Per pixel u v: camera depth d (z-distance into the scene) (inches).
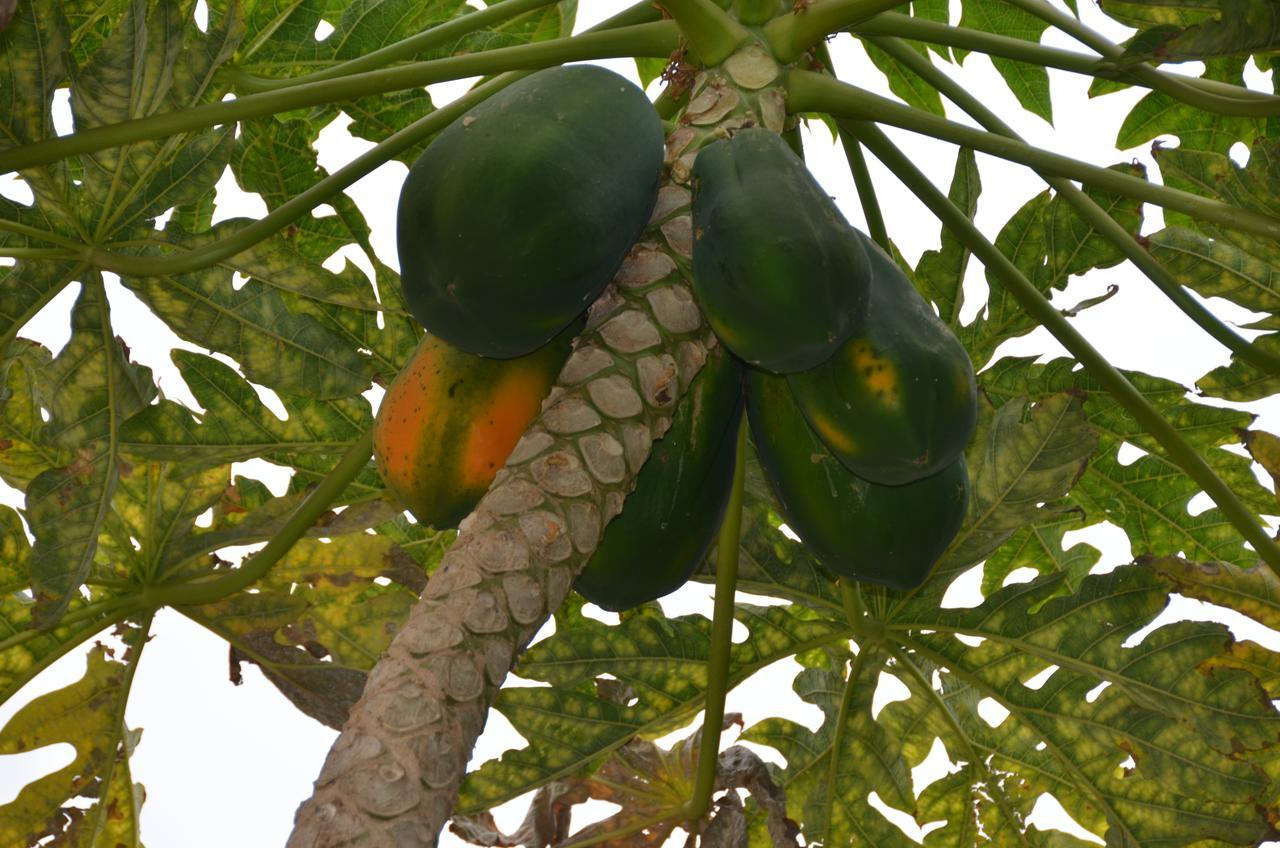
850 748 379.6
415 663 193.0
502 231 225.9
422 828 181.2
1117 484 400.5
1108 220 339.3
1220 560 398.9
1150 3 292.0
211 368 352.2
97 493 313.0
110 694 355.3
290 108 295.9
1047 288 374.6
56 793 354.9
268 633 357.1
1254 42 278.4
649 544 271.1
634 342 235.0
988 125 362.0
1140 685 347.6
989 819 379.9
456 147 234.1
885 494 278.7
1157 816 354.6
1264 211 324.5
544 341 247.8
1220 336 330.0
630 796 364.2
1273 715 335.0
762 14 300.0
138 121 286.7
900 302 267.9
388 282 364.2
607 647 360.2
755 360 245.0
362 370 342.6
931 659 373.1
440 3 415.2
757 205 235.5
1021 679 366.6
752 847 384.2
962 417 263.0
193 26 310.5
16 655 343.3
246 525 349.1
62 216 307.0
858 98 305.7
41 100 279.7
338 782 180.9
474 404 278.7
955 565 356.8
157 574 348.8
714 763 346.3
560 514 213.6
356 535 357.1
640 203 240.1
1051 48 327.9
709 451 274.5
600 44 316.5
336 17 425.1
